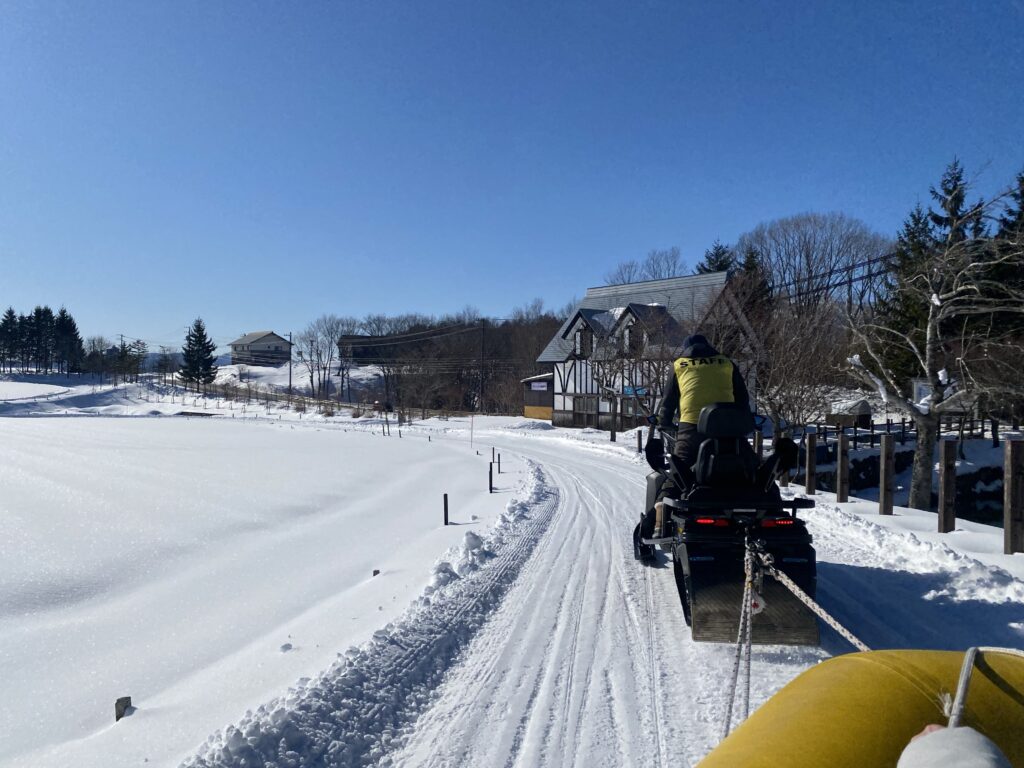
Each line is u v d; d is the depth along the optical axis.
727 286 21.97
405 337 84.88
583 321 39.31
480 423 46.84
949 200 15.23
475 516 12.68
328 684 4.78
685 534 5.38
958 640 5.45
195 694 5.32
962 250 15.19
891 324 25.03
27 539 12.80
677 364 6.64
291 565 10.26
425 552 9.72
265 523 14.01
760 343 20.08
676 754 3.99
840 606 6.27
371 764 3.98
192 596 8.91
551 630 6.09
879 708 1.98
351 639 6.11
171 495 17.83
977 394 16.08
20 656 6.80
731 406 5.84
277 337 137.25
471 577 7.78
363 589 8.08
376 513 14.36
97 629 7.66
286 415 65.69
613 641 5.75
